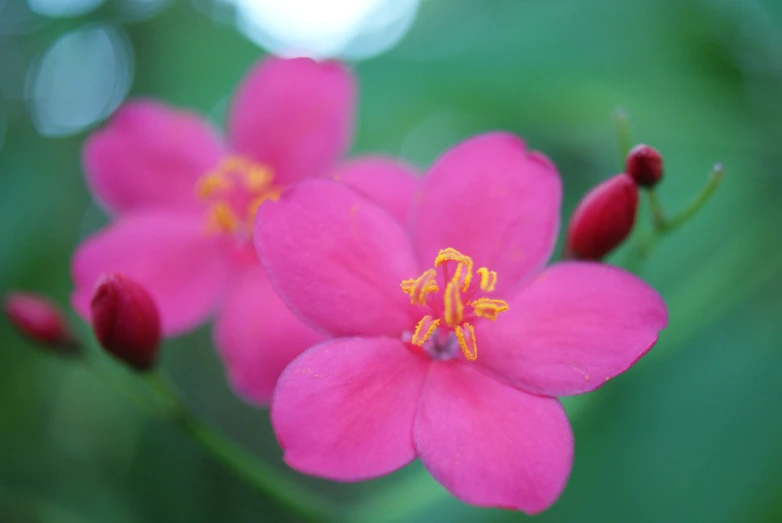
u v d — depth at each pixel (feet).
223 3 0.55
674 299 0.46
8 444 0.51
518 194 0.41
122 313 0.42
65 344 0.46
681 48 0.48
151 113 0.48
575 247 0.42
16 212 0.50
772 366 0.45
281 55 0.48
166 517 0.52
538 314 0.40
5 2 0.54
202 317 0.47
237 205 0.47
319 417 0.38
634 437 0.46
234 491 0.53
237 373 0.45
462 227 0.42
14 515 0.50
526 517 0.45
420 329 0.40
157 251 0.47
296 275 0.40
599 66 0.49
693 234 0.47
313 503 0.45
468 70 0.50
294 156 0.48
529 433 0.39
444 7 0.55
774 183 0.47
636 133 0.49
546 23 0.50
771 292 0.46
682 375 0.46
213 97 0.52
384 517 0.44
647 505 0.45
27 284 0.50
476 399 0.40
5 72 0.54
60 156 0.53
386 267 0.41
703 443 0.45
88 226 0.53
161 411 0.46
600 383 0.39
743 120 0.48
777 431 0.44
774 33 0.47
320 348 0.39
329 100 0.48
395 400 0.39
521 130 0.52
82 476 0.51
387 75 0.51
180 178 0.48
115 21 0.54
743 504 0.44
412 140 0.55
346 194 0.41
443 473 0.38
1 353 0.51
